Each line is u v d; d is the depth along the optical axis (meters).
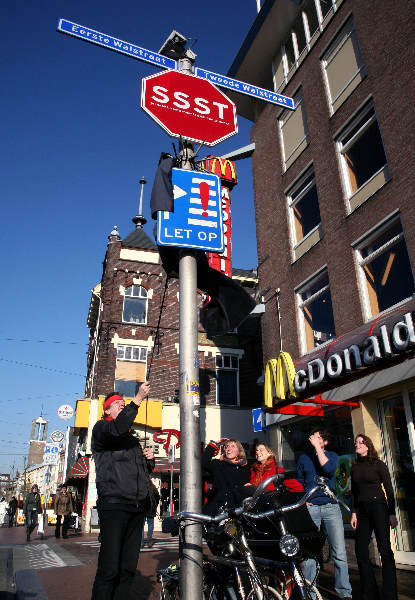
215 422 20.02
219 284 5.66
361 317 10.17
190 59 5.73
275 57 15.79
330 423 10.00
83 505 19.42
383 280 9.95
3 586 5.79
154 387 20.23
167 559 8.02
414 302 6.79
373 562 7.36
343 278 10.87
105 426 3.62
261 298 14.22
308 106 13.29
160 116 5.25
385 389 8.37
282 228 13.82
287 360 8.30
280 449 11.62
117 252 22.19
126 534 3.66
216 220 4.73
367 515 4.82
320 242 11.92
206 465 4.30
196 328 4.17
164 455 18.48
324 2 13.55
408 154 9.48
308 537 3.10
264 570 3.12
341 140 11.88
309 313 12.31
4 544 11.91
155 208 4.64
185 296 4.30
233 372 21.47
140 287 22.05
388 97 10.25
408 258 9.42
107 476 3.62
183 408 3.81
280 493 3.30
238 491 4.09
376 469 4.88
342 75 12.18
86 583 5.66
